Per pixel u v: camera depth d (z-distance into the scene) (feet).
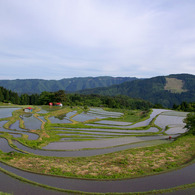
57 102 501.56
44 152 108.27
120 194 59.21
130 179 71.67
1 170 75.05
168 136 166.81
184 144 126.21
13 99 511.40
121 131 188.96
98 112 392.68
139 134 175.42
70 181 68.90
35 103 555.28
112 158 96.68
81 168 82.12
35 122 216.13
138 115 355.36
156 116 307.37
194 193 61.82
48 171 77.92
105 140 145.18
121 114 364.17
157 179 72.18
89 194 59.21
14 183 65.36
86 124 227.61
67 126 200.54
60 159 94.17
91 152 110.83
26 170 77.36
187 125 171.32
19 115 263.70
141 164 88.12
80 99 640.17
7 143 120.47
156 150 112.47
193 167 85.40
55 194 58.90
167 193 61.31
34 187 63.05
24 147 115.24
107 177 72.49
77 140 141.69
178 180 71.77
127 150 112.88
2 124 189.16
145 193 60.54
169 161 92.89
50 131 170.09
